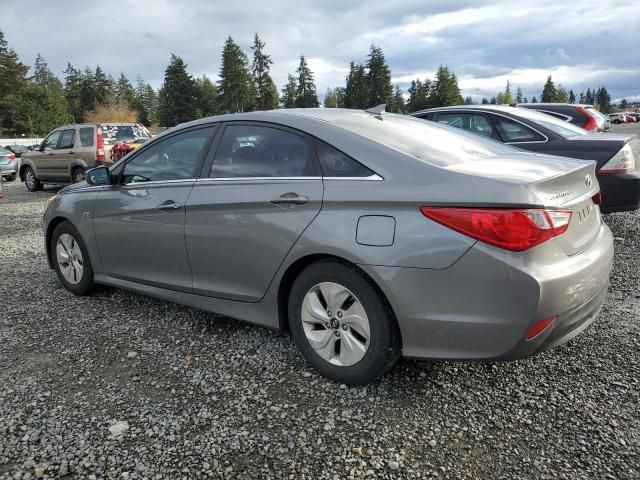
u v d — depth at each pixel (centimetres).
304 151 313
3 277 536
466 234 248
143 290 407
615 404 273
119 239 412
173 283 380
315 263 298
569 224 265
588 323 284
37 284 509
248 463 237
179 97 8388
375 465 234
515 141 649
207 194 347
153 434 258
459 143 334
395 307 268
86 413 278
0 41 8062
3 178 1875
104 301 452
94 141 1297
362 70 8756
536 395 284
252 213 321
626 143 575
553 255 253
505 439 249
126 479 228
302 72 9819
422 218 259
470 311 251
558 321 253
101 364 333
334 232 283
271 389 297
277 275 313
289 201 303
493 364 319
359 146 295
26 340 371
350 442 250
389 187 272
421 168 273
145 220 387
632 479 221
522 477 224
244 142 346
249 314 338
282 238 305
